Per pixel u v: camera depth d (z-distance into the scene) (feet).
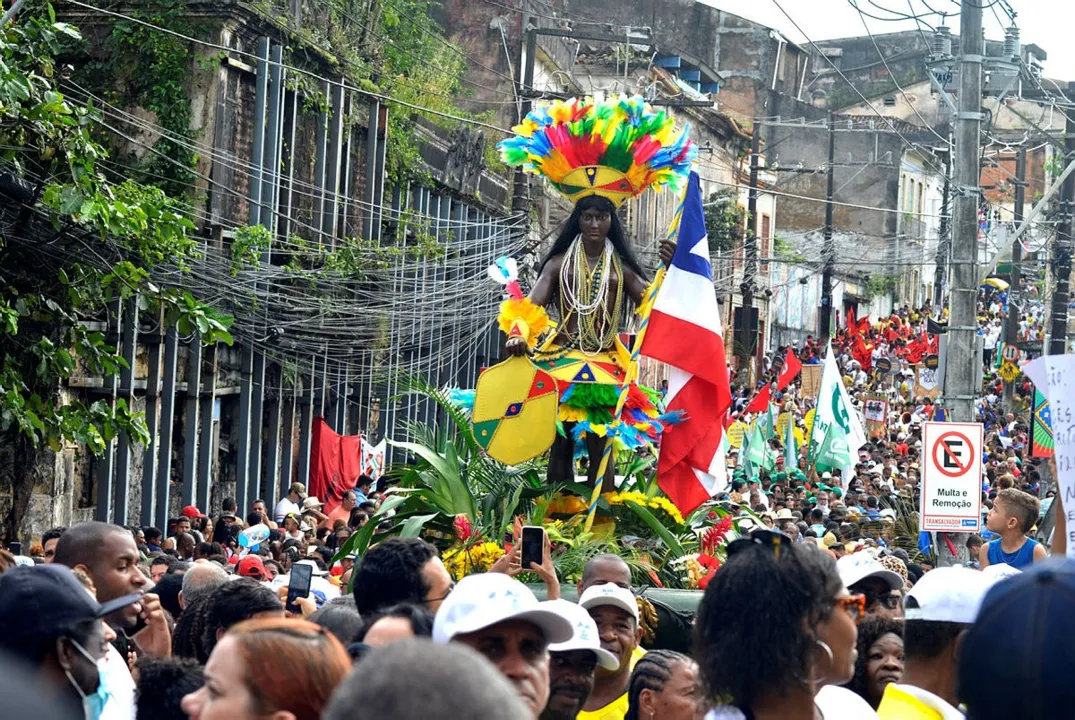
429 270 85.35
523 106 95.81
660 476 33.01
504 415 31.73
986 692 9.91
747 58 201.77
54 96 44.65
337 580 35.04
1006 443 135.44
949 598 17.11
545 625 15.62
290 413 75.92
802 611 13.56
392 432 84.89
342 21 86.53
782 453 103.55
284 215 71.20
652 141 32.50
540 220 120.98
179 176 68.74
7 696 9.52
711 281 32.99
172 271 58.59
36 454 56.90
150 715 16.10
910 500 83.30
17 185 47.67
